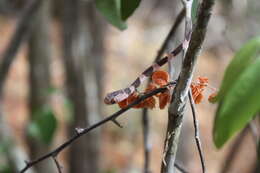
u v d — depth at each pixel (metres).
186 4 2.06
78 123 3.59
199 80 2.07
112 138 7.86
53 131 3.13
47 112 3.13
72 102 3.60
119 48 10.15
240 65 2.04
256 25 4.00
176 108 2.00
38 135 3.12
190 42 1.95
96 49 4.31
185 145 4.60
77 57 3.51
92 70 3.66
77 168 3.76
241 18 4.01
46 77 3.81
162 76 2.05
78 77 3.53
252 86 1.95
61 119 6.64
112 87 9.14
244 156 6.96
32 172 3.30
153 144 7.91
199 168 7.25
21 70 9.88
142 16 9.19
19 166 3.24
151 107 2.04
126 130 7.95
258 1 4.10
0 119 3.29
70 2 3.42
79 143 3.71
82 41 3.52
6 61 3.24
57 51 8.51
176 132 2.02
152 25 9.30
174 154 2.03
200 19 1.93
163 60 2.07
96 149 3.78
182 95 1.99
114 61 9.86
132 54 10.04
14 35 3.20
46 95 3.79
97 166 3.80
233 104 1.96
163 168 2.04
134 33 10.30
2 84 3.30
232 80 2.03
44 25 3.78
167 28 8.85
